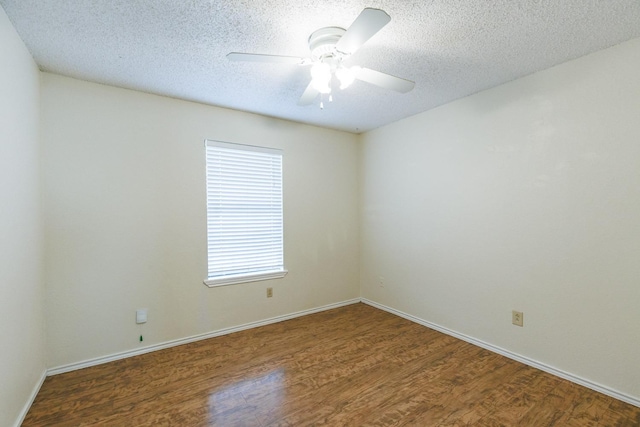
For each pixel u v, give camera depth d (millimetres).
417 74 2291
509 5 1516
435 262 3053
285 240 3414
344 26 1676
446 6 1519
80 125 2309
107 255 2416
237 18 1609
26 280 1817
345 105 2945
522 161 2346
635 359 1825
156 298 2633
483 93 2600
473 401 1897
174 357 2500
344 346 2697
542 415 1761
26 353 1806
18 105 1729
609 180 1915
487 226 2590
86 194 2330
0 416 1479
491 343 2580
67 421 1733
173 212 2715
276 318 3338
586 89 2004
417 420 1734
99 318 2387
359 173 4012
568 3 1503
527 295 2332
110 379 2160
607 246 1929
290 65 2133
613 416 1741
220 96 2686
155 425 1706
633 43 1813
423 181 3162
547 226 2211
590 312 2006
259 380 2154
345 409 1836
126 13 1564
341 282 3883
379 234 3734
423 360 2428
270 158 3311
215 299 2949
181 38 1796
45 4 1489
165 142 2676
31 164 1941
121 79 2326
